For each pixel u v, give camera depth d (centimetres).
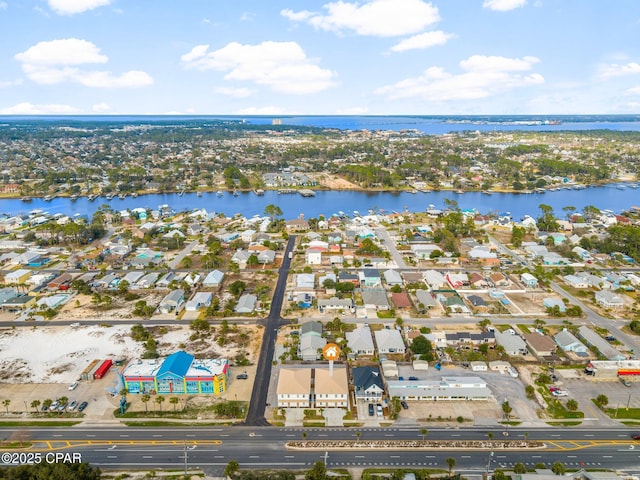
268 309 16338
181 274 19788
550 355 13338
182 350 13488
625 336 14562
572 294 17888
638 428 10406
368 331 14350
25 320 15500
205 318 15700
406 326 15062
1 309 16325
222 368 11788
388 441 9931
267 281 19100
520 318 15725
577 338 14288
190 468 9188
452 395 11306
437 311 16250
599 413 10888
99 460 9362
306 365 12731
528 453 9625
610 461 9406
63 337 14325
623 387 11944
